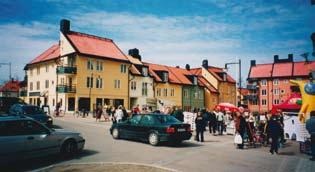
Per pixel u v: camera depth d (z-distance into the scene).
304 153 13.95
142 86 51.25
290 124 19.83
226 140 18.14
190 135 15.38
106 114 30.09
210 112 21.59
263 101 69.12
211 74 69.75
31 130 10.08
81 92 42.94
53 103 45.56
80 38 46.94
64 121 28.08
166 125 14.66
